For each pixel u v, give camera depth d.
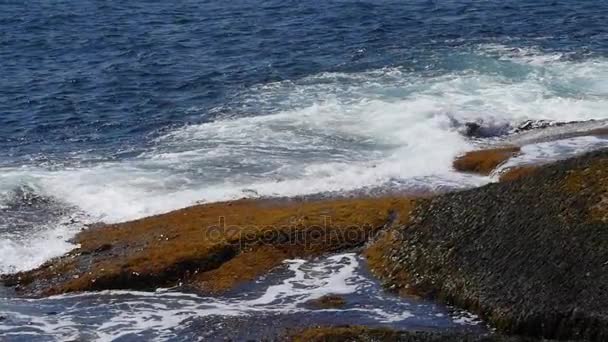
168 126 39.06
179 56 50.47
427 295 24.53
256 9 61.31
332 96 41.38
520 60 45.84
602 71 43.94
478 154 33.84
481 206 26.19
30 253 28.20
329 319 23.62
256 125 38.00
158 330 23.78
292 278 26.00
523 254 23.89
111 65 49.12
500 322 22.58
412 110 38.59
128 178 33.06
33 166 34.88
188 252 27.03
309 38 52.81
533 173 26.92
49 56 51.66
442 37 51.56
